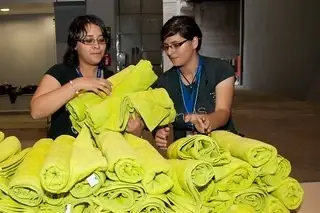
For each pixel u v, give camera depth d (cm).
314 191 141
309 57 997
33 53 1199
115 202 87
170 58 178
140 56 855
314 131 605
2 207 87
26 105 874
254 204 98
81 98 118
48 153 94
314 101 973
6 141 108
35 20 1181
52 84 159
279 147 506
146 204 86
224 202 96
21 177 86
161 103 114
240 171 95
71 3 693
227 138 107
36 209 88
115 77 123
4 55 1198
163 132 131
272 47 1292
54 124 158
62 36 698
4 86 890
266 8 1342
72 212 88
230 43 1725
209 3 1678
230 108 175
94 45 158
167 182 88
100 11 689
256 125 663
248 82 1609
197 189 91
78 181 85
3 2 728
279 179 99
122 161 84
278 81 1237
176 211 88
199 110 177
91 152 91
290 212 111
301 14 1037
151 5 849
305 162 434
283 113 791
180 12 1645
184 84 181
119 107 109
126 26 851
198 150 95
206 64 180
